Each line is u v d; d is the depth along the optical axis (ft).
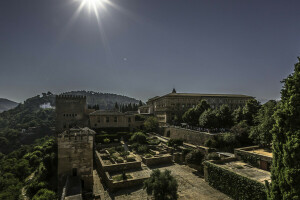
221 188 86.38
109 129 214.28
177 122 217.36
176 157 134.92
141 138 171.53
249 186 72.38
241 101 274.98
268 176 79.36
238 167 91.66
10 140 419.74
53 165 146.92
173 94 254.47
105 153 148.77
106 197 82.33
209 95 264.72
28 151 307.99
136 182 94.27
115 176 101.65
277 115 57.36
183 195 82.48
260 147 112.47
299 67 54.03
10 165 209.77
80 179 90.58
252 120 142.51
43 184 124.77
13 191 134.10
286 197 50.88
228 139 122.52
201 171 112.47
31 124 507.30
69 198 71.92
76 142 94.17
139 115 261.24
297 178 48.67
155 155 135.23
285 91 57.77
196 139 152.56
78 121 225.56
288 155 51.57
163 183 68.18
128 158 126.62
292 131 52.08
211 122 156.76
